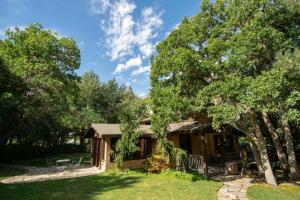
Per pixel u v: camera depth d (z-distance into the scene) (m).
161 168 15.12
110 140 17.00
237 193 10.66
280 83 9.40
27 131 20.95
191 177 13.25
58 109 24.75
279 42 10.70
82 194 9.59
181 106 11.95
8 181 12.64
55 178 13.58
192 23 13.95
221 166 18.67
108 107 39.84
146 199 8.97
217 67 11.61
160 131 15.41
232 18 12.24
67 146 32.69
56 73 22.45
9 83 17.61
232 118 10.82
